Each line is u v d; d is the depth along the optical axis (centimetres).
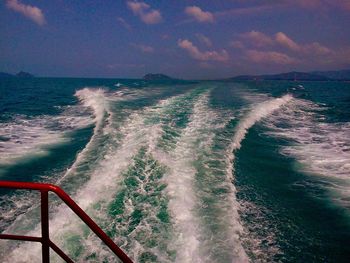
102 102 2109
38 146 1149
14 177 848
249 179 861
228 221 589
